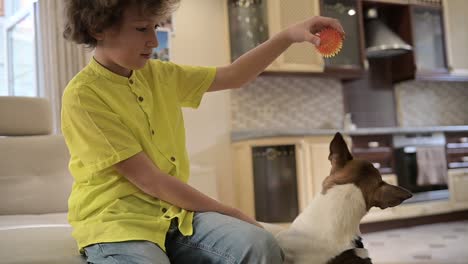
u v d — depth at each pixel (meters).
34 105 2.46
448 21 4.91
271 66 4.01
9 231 1.30
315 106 4.66
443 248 3.30
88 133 1.01
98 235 0.98
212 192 3.34
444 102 5.38
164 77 1.22
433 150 4.41
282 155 3.82
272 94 4.47
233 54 4.17
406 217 4.23
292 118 4.54
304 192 3.76
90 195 1.04
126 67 1.04
